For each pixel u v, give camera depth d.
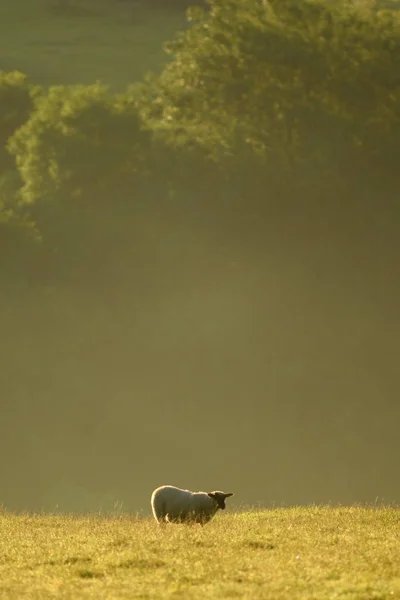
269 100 190.62
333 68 188.12
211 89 195.75
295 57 183.75
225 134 196.50
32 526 69.31
